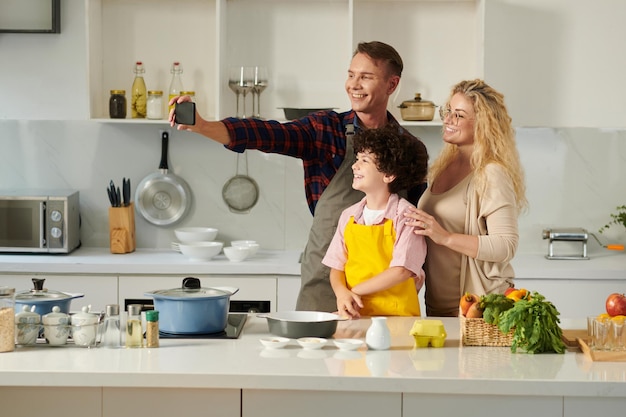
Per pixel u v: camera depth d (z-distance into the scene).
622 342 2.62
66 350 2.63
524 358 2.59
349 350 2.67
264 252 5.15
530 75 4.94
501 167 3.07
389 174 3.08
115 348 2.66
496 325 2.74
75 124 5.21
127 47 5.11
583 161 5.17
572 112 4.95
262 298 4.64
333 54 5.06
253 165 5.23
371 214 3.15
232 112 5.08
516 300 2.78
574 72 4.93
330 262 3.21
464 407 2.39
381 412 2.41
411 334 2.73
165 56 5.11
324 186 3.58
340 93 5.07
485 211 3.06
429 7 5.04
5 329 2.60
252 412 2.44
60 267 4.61
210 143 5.23
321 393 2.42
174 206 5.23
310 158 3.58
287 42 5.06
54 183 5.24
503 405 2.39
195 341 2.77
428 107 4.79
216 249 4.77
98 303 4.63
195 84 5.13
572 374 2.40
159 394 2.45
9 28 5.03
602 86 4.93
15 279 4.61
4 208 4.83
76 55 5.09
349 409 2.41
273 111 5.08
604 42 4.92
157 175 5.22
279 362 2.50
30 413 2.46
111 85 5.12
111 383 2.37
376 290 3.06
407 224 3.06
